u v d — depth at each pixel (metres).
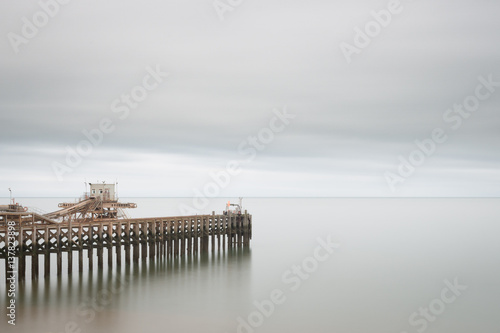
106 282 61.47
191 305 54.72
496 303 57.94
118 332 46.31
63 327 46.84
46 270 61.22
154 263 72.06
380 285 65.50
